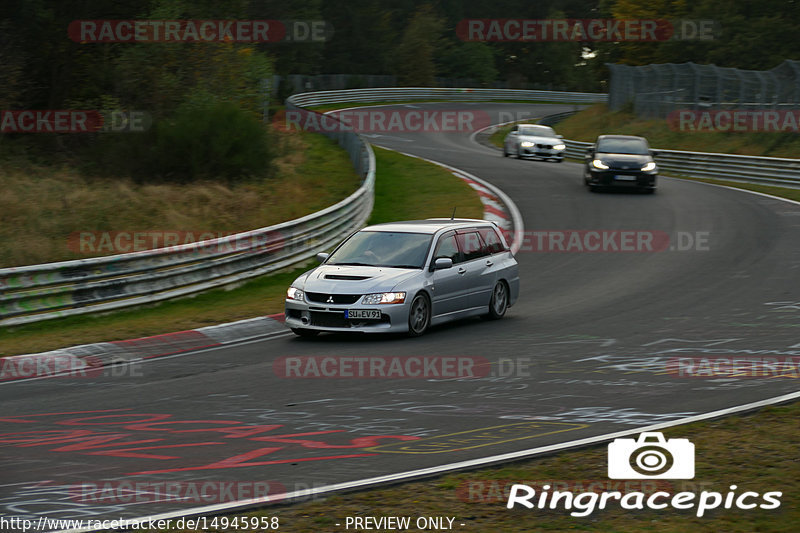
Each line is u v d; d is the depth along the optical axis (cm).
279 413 3025
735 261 6731
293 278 6806
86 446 2653
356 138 12194
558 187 11238
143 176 11012
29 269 5331
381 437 2684
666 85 17762
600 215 9106
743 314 4838
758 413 2830
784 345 4038
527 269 6712
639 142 11125
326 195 10481
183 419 2977
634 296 5544
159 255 6053
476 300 4828
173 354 4247
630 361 3778
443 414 2962
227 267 6538
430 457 2456
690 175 13325
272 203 9731
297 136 15050
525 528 1898
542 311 5181
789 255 6875
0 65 12719
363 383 3478
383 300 4347
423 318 4516
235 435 2744
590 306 5272
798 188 11181
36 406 3253
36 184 9931
